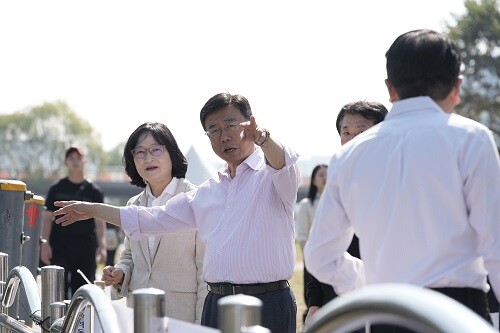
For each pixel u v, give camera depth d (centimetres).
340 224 584
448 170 545
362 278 596
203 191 833
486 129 556
